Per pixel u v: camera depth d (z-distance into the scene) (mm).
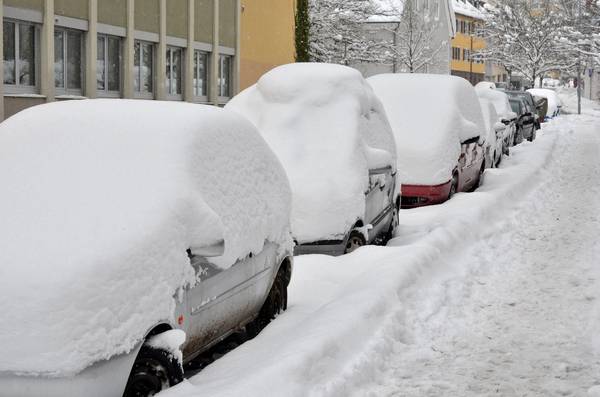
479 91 28656
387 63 56750
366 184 10305
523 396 6094
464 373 6586
